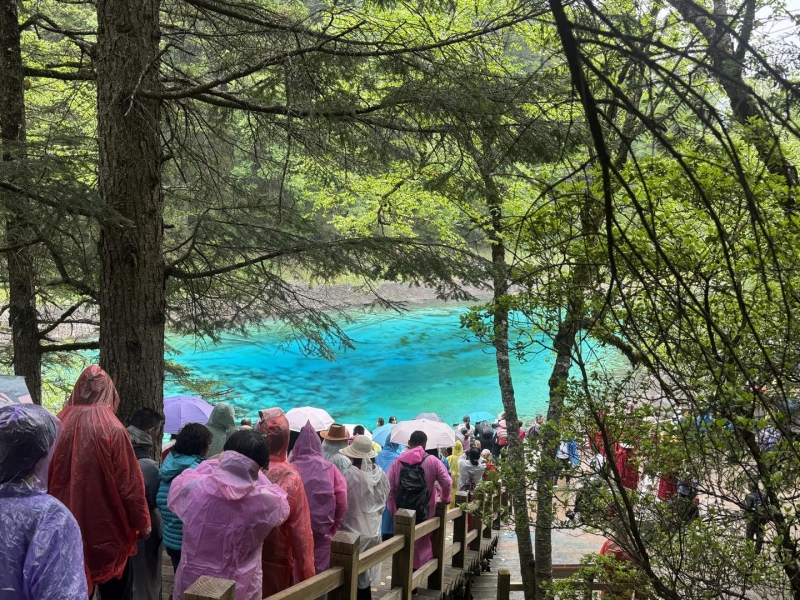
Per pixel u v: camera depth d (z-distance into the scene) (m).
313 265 6.11
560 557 8.55
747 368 3.12
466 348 30.61
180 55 8.25
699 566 3.52
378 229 9.47
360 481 5.09
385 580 6.43
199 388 10.33
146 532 3.68
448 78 5.61
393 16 6.71
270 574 3.66
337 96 5.91
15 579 1.96
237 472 3.19
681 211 3.49
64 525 2.07
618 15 4.17
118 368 5.81
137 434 4.18
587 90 1.06
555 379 5.52
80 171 5.25
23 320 7.30
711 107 1.19
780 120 1.22
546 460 4.02
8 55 7.00
